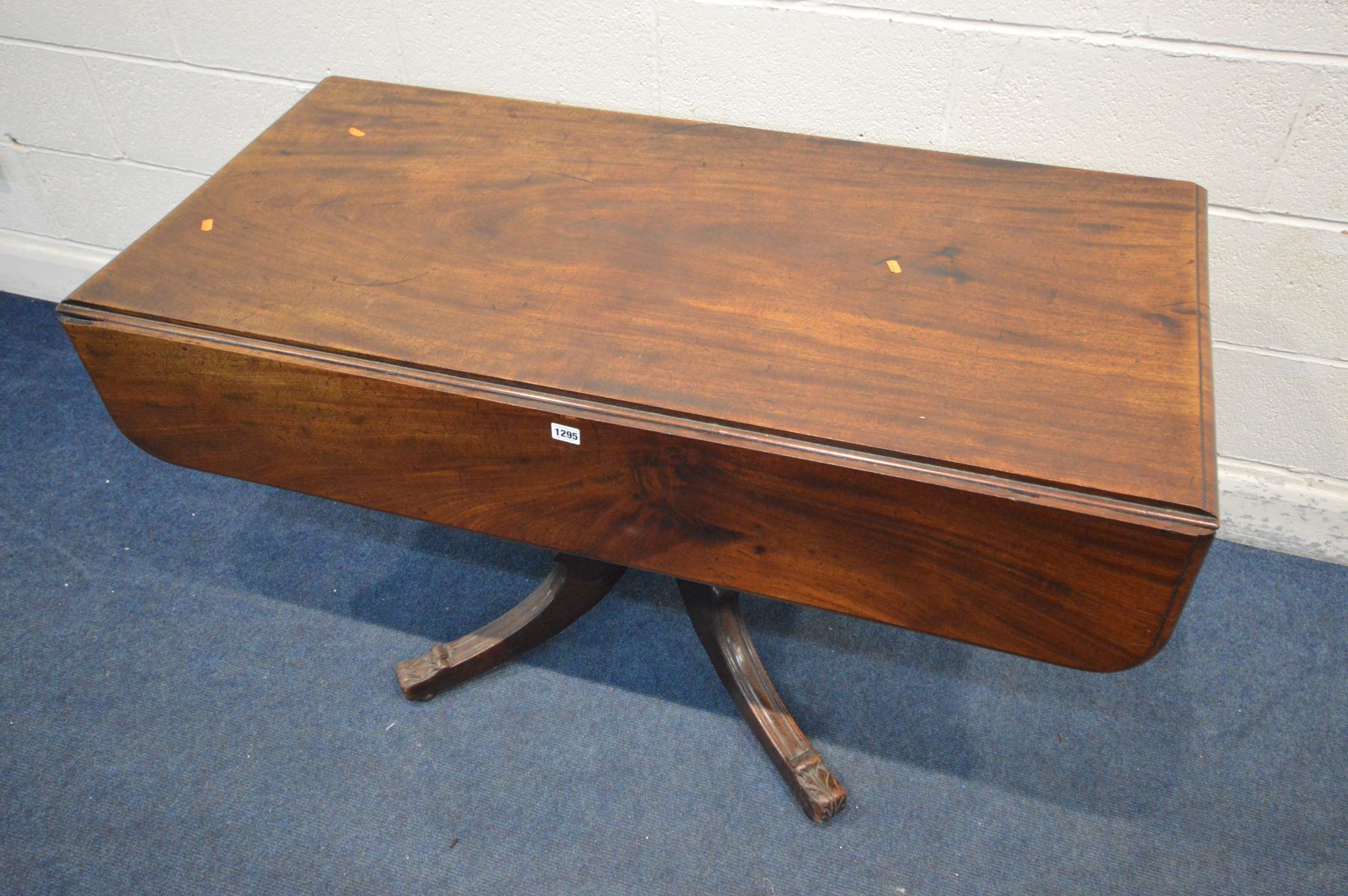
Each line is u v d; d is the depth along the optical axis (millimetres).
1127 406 871
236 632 1444
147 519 1583
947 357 920
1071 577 851
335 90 1303
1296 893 1197
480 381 911
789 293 993
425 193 1126
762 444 856
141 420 1055
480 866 1219
